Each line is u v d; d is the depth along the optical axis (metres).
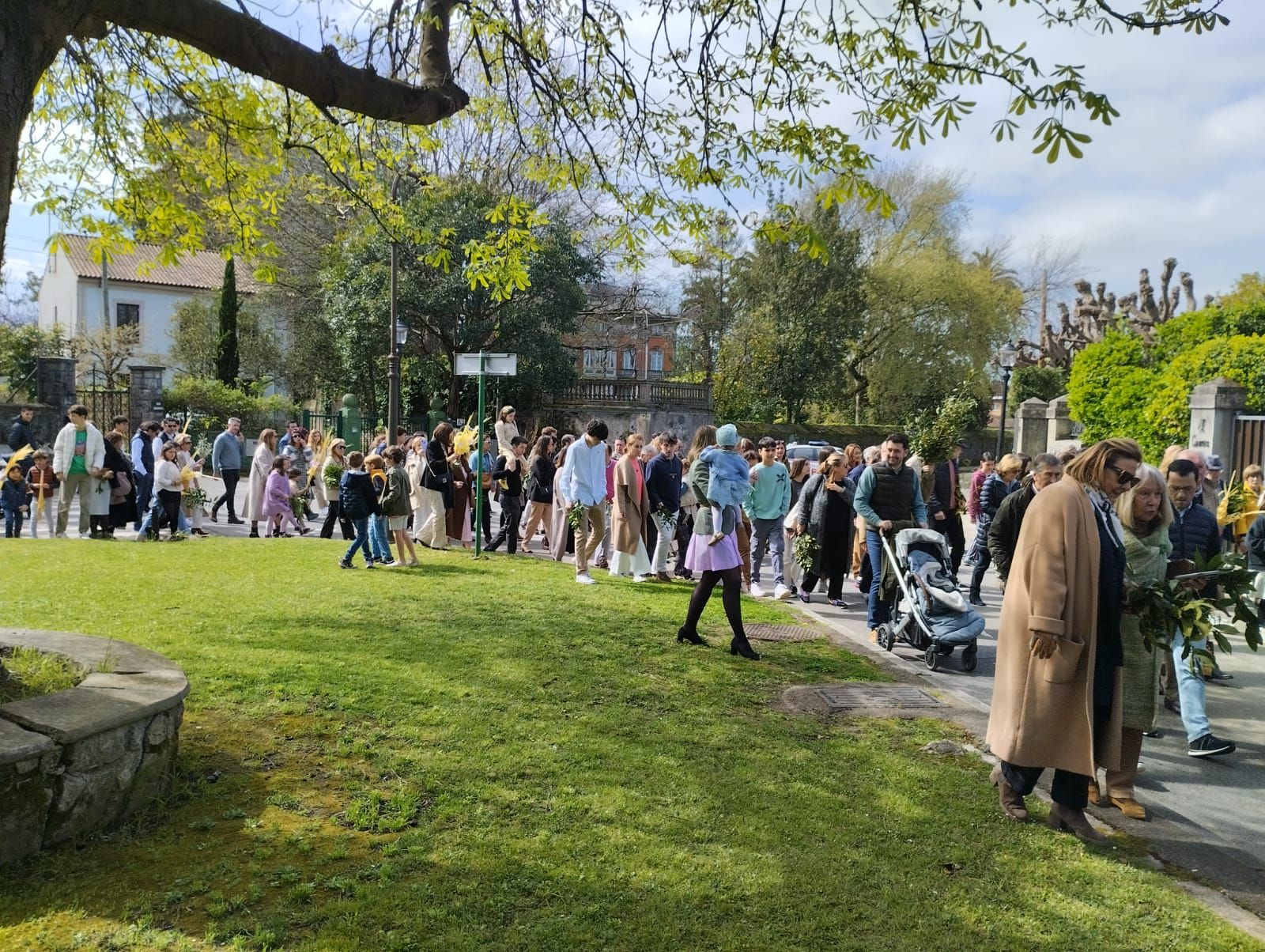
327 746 4.76
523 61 7.43
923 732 5.69
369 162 8.54
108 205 8.06
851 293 41.69
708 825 4.09
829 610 10.40
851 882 3.65
